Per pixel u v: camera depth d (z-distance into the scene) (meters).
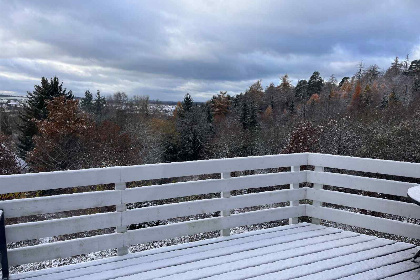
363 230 5.77
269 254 2.83
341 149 16.95
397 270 2.58
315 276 2.48
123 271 2.52
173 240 4.91
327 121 20.59
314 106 43.59
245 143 29.80
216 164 3.11
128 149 24.64
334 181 3.41
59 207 2.54
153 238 2.90
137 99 50.28
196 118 34.38
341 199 3.36
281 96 54.84
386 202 3.09
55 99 23.23
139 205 7.40
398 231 3.05
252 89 57.03
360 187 3.22
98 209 8.09
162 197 2.90
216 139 31.88
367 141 16.38
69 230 2.58
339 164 3.36
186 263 2.67
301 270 2.57
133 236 2.82
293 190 3.53
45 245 2.52
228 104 46.50
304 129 18.27
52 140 20.27
